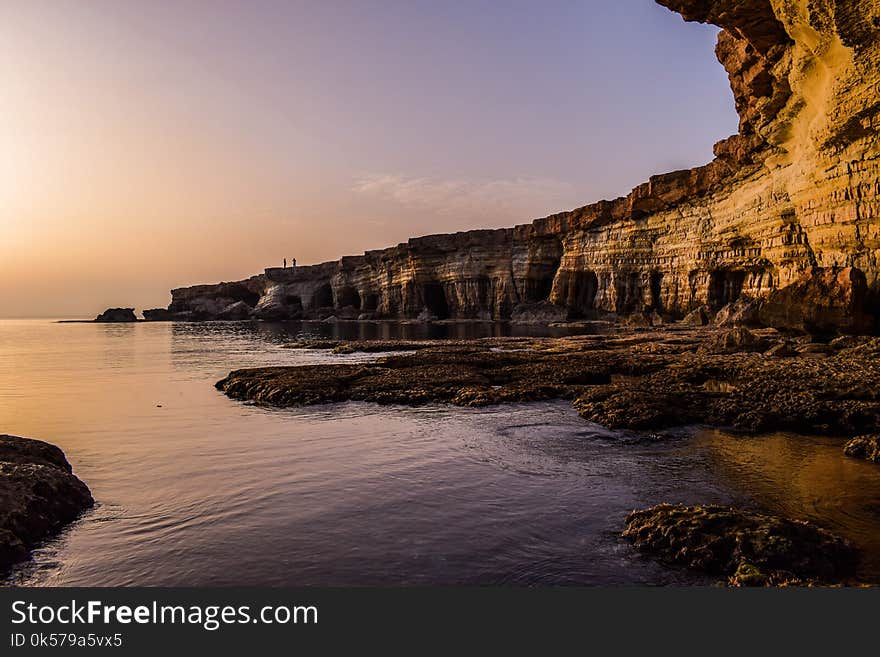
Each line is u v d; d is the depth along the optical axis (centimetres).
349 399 1911
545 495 904
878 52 2469
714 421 1408
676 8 3284
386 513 829
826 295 2750
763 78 3534
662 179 5878
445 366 2591
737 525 709
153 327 11562
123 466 1129
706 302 5362
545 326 7181
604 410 1512
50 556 711
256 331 8581
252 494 927
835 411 1350
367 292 12056
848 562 657
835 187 2962
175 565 675
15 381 2800
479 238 9662
